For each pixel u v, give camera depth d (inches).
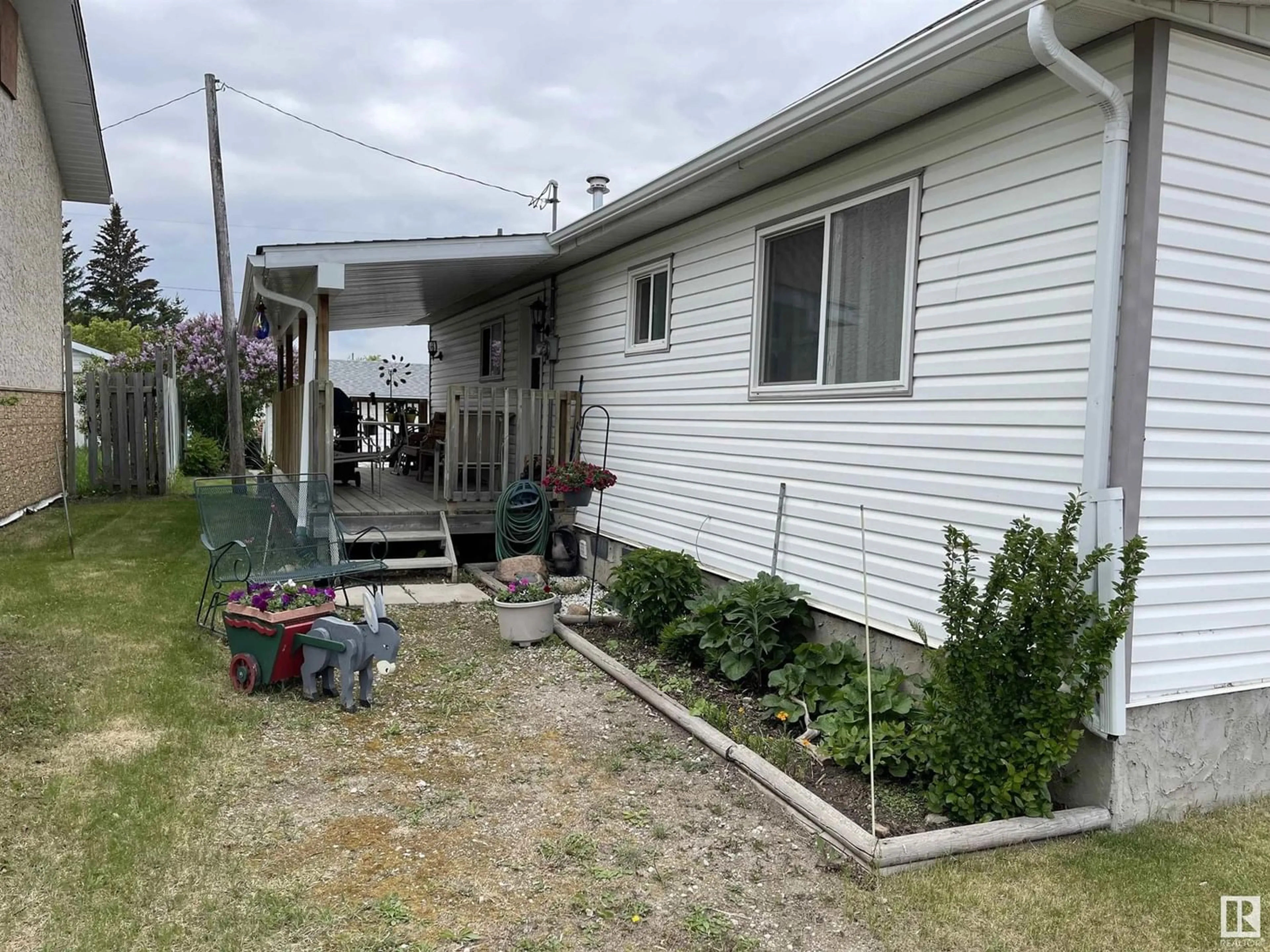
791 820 135.9
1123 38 135.7
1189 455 141.0
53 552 320.8
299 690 187.5
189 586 270.4
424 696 189.2
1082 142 141.9
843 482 197.9
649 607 231.1
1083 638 126.3
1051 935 107.6
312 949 97.3
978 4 135.3
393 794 139.7
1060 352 145.7
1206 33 136.6
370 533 311.6
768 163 209.6
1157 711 141.4
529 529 313.7
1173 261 136.3
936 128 172.2
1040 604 129.2
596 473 292.2
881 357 188.1
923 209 175.8
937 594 170.6
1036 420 150.0
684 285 268.2
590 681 203.0
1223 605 147.3
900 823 134.6
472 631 244.4
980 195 162.1
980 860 124.6
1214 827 139.6
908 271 178.1
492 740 165.3
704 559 256.1
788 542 217.5
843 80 167.6
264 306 396.5
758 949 102.0
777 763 156.7
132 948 95.6
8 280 366.0
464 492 324.5
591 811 136.8
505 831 128.6
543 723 175.8
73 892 105.7
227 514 242.2
